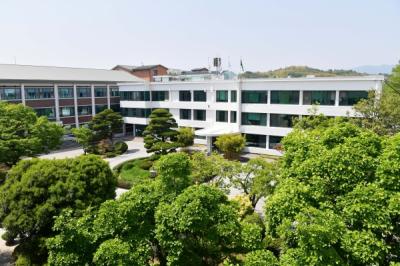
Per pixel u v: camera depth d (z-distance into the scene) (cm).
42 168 1425
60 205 1321
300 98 3362
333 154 919
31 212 1278
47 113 4391
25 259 1270
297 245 830
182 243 870
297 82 3353
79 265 902
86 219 983
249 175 1923
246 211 1658
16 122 2714
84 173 1456
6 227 1261
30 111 3006
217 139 3441
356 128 1102
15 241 1714
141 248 867
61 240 912
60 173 1415
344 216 823
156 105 4728
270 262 789
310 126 2359
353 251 745
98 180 1466
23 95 4059
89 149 3822
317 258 714
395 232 813
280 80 3450
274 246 1270
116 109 5409
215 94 4088
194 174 1806
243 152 3812
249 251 908
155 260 1136
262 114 3666
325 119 2388
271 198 966
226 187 1862
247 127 3762
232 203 1066
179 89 4453
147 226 934
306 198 873
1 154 2442
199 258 915
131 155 3859
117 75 5828
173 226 860
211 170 1866
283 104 3481
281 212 865
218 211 896
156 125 3262
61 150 4228
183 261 880
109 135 4050
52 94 4447
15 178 1430
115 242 854
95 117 3947
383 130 2056
